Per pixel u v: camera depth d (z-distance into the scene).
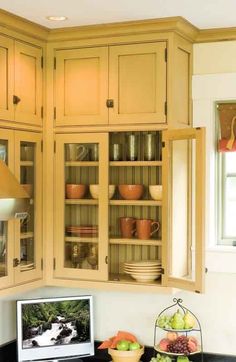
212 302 3.67
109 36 3.52
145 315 3.81
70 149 3.65
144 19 3.35
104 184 3.58
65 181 3.67
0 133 3.27
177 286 3.37
